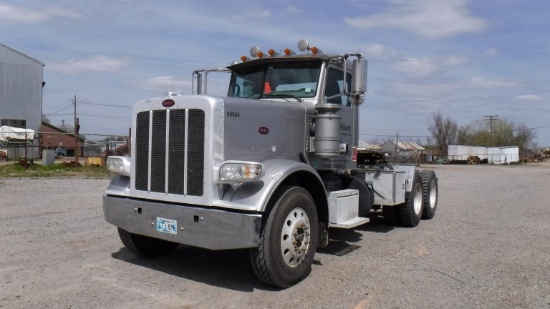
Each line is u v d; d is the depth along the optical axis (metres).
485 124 98.88
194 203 4.89
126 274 5.39
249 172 4.62
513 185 19.97
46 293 4.70
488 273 5.66
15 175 18.14
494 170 38.91
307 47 6.41
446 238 7.70
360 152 8.18
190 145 4.96
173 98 5.12
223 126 4.95
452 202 12.94
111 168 5.79
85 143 29.73
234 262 5.95
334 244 7.13
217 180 4.80
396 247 6.96
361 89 6.04
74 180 16.91
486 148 73.62
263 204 4.61
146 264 5.81
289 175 5.12
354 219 6.38
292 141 5.88
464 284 5.21
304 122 6.08
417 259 6.26
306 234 5.19
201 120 4.90
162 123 5.20
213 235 4.70
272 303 4.54
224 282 5.15
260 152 5.37
